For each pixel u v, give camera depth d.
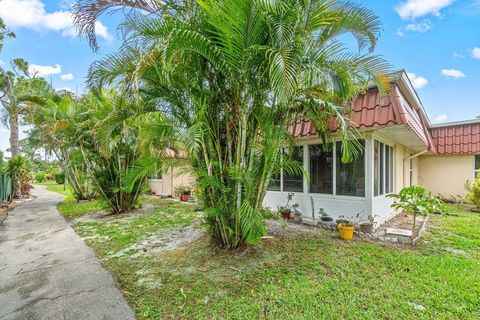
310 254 4.03
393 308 2.53
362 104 5.31
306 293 2.83
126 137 7.95
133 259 4.01
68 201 11.93
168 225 6.34
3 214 8.54
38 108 11.69
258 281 3.16
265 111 4.04
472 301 2.62
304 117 4.54
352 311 2.48
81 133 8.32
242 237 4.14
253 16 2.96
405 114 4.78
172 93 4.03
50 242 5.08
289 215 6.59
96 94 4.66
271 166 4.20
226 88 3.93
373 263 3.66
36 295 2.91
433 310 2.49
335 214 6.07
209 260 3.84
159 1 3.77
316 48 3.77
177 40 3.05
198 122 3.59
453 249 4.33
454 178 10.80
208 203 4.28
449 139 10.84
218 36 3.31
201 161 4.18
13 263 3.94
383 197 6.32
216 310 2.55
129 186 4.39
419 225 6.09
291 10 3.07
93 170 8.66
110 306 2.66
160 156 4.44
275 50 2.89
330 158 6.23
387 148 6.85
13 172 12.80
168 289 3.00
